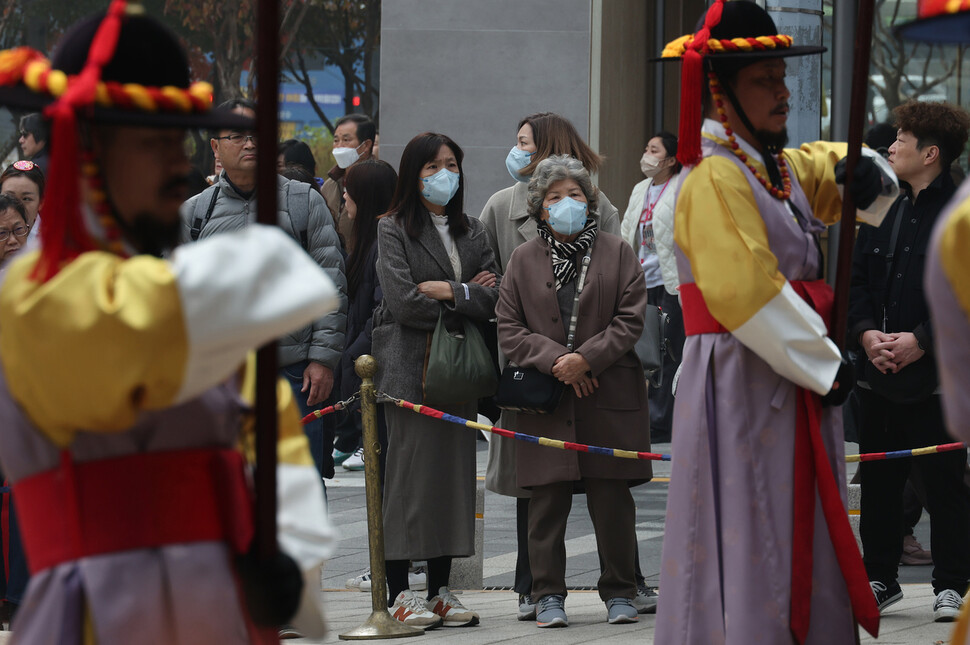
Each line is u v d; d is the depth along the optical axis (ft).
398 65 91.61
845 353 23.06
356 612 39.99
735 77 23.82
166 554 13.52
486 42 91.25
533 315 37.14
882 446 37.29
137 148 13.61
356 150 65.26
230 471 14.19
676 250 24.39
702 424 23.68
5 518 36.45
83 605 13.35
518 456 37.24
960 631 14.38
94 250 13.34
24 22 107.45
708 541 23.62
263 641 14.34
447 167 38.11
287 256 13.16
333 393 45.91
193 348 12.65
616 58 98.17
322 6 108.99
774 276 22.49
